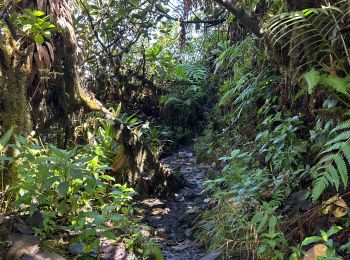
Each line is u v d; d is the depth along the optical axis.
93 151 3.96
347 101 2.61
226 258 2.58
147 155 4.45
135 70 8.25
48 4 3.91
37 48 3.43
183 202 4.27
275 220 2.31
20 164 2.85
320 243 2.28
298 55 2.69
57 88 4.14
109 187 3.74
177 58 8.73
